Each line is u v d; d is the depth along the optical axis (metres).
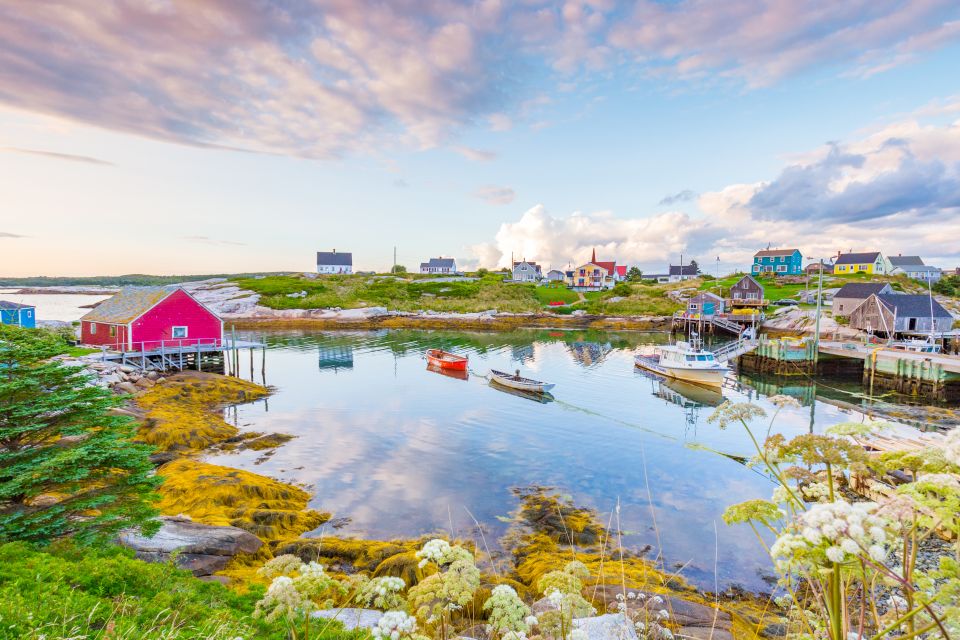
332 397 37.91
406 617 4.95
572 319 92.75
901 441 20.69
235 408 34.25
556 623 5.73
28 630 5.77
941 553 13.74
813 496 4.46
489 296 109.88
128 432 12.83
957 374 37.44
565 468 23.62
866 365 43.97
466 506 19.62
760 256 131.38
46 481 10.88
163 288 44.50
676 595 13.15
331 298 103.69
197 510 17.84
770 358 49.03
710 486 21.66
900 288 91.38
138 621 6.88
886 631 3.31
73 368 11.73
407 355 58.81
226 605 8.72
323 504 19.72
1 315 48.81
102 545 10.52
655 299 102.56
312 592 5.26
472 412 33.78
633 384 43.50
